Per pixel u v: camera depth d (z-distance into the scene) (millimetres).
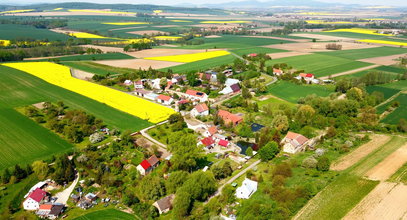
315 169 89562
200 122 129375
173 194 78312
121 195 80562
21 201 78812
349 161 93500
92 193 81312
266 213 67375
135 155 101250
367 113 127875
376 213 68312
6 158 96188
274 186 80750
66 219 72062
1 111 132500
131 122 127125
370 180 81312
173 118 126750
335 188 78500
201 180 78125
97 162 93312
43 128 117750
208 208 73438
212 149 108000
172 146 94125
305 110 128500
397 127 118125
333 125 122500
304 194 74500
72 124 120688
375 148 101812
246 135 116062
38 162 88750
